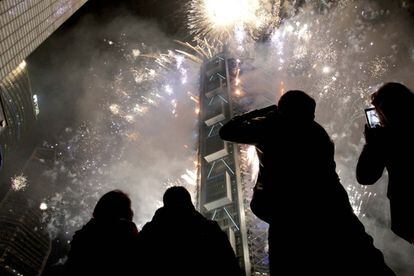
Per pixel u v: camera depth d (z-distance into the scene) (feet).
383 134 17.84
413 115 17.44
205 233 17.80
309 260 14.65
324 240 14.88
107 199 19.31
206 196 172.86
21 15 176.76
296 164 16.38
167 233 17.66
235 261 17.66
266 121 17.87
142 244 17.74
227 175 172.65
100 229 18.25
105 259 17.25
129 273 17.10
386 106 17.94
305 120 17.63
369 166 18.10
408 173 17.03
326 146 17.22
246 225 152.56
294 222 15.40
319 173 16.26
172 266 16.76
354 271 14.35
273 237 15.93
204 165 194.80
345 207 15.98
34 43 193.26
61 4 209.77
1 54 167.43
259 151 17.84
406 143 17.21
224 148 188.85
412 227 16.98
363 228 15.96
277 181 16.34
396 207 17.52
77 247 17.99
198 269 16.76
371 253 15.06
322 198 15.67
